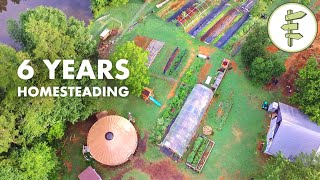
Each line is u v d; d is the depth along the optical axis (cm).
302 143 6131
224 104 6862
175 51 7375
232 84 7056
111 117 6369
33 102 5794
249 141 6569
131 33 7612
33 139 6084
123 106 6881
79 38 6556
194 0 7925
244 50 7006
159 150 6506
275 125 6406
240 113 6800
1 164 5544
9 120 5650
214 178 6300
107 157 6144
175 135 6353
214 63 7250
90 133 6306
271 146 6228
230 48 7388
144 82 6562
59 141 6556
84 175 6144
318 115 6156
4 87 5706
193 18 7706
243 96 6950
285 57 7325
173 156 6438
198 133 6631
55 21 6388
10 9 8100
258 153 6469
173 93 6981
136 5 7894
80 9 7975
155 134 6612
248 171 6331
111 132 6175
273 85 7038
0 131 5506
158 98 6938
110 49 7456
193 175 6322
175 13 7788
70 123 6738
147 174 6341
